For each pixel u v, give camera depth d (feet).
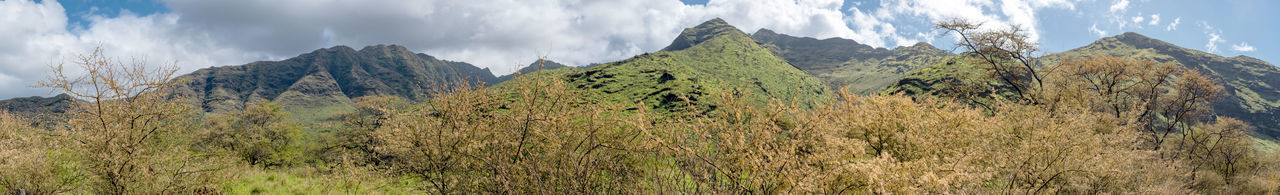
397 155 24.36
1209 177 42.83
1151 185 28.48
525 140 21.76
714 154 17.16
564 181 17.97
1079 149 26.21
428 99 24.20
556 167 19.34
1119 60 62.23
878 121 27.48
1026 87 64.23
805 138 19.02
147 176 24.47
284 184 36.04
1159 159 35.47
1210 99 71.00
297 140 131.95
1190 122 67.00
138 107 25.35
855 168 16.43
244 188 33.22
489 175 21.39
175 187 25.67
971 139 28.45
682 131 17.54
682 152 16.34
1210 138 65.98
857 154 18.78
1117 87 64.85
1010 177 23.65
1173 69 61.05
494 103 23.91
